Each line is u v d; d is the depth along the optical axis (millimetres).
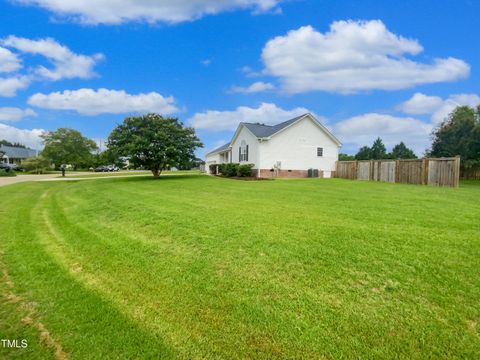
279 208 7391
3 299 3207
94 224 6531
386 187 13891
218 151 33750
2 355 2289
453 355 2172
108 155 21750
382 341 2342
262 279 3457
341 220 5914
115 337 2518
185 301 3076
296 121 24422
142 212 7176
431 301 2861
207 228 5465
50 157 55719
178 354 2299
